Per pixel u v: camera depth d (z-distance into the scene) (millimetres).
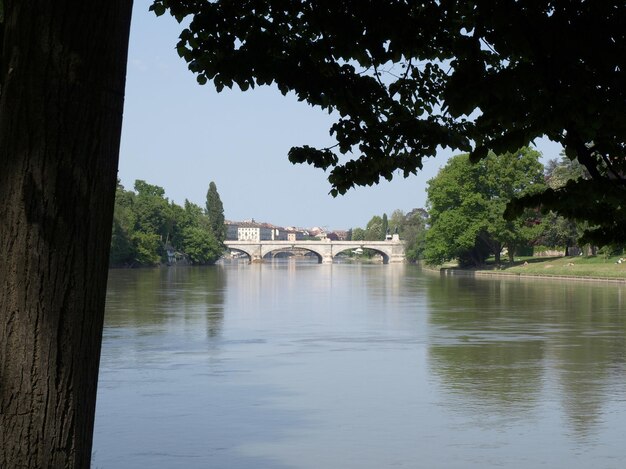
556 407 20062
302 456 15828
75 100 5152
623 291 70562
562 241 127375
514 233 121312
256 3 9680
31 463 5051
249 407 20094
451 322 41188
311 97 9945
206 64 9922
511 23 7812
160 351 29750
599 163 9234
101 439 17047
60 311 5109
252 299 61188
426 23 9188
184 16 10039
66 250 5129
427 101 11453
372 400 20953
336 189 11367
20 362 5039
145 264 176875
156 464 15258
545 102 7844
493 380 23734
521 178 120375
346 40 9078
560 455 15859
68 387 5145
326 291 73688
